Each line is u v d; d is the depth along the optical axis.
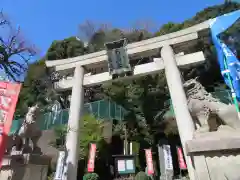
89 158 16.31
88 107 23.55
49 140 18.69
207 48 19.70
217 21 12.61
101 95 25.11
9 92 9.44
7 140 8.80
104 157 19.33
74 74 14.49
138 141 20.33
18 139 9.30
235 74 10.30
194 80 6.45
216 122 5.50
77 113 12.77
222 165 4.70
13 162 8.59
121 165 16.31
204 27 13.00
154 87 20.14
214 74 23.02
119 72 13.25
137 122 20.55
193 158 5.08
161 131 19.81
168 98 20.42
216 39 12.16
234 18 12.33
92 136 18.88
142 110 20.16
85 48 29.97
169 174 15.38
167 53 12.96
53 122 23.02
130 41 26.81
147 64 13.40
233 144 4.71
